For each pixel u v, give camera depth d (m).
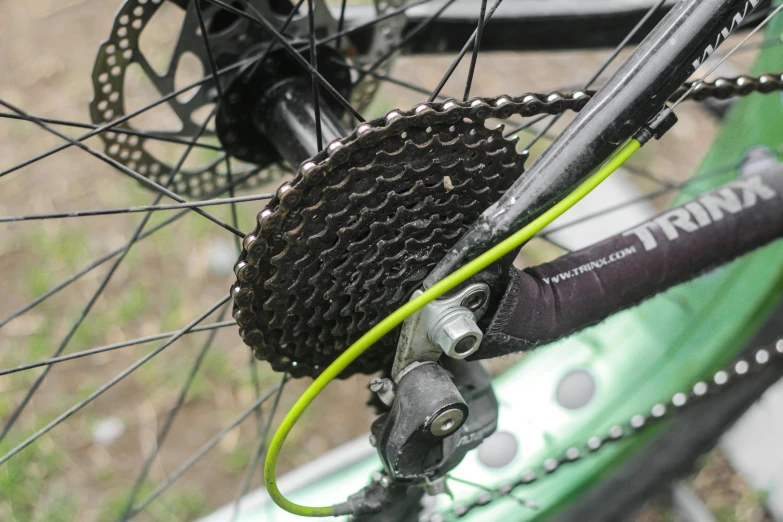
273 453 1.06
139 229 1.44
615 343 1.87
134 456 2.45
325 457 2.02
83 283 2.81
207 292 2.79
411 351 1.06
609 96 0.98
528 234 0.97
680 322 1.86
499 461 1.70
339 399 2.56
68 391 2.57
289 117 1.29
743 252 1.25
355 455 2.00
